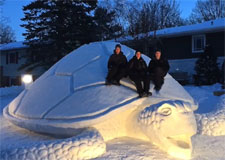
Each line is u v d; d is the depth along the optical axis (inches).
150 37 692.1
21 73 906.7
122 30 809.5
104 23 786.8
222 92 403.2
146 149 155.2
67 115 161.5
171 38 729.0
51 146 136.6
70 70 198.8
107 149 154.1
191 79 690.2
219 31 654.5
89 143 143.0
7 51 957.8
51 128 163.0
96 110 159.8
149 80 175.9
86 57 208.7
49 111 170.2
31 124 171.3
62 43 701.3
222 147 171.9
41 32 726.5
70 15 703.7
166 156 148.9
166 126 151.9
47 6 698.2
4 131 209.5
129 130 176.9
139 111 172.4
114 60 181.5
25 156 129.9
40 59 725.9
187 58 706.2
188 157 149.1
